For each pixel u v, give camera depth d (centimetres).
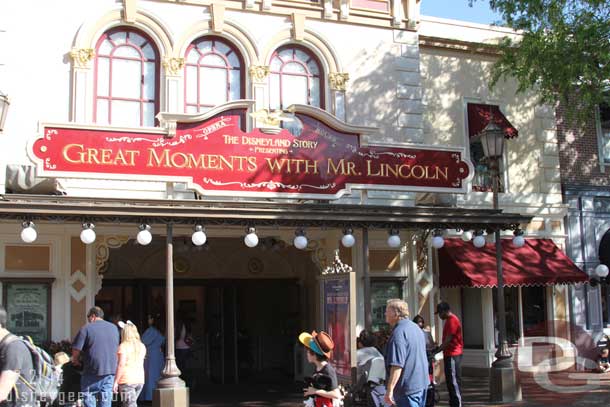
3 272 1338
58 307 1369
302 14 1614
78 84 1430
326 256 1575
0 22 1396
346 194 1366
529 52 1633
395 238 1347
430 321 1633
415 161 1420
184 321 1752
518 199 1850
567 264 1797
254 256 1878
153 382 1422
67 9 1448
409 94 1692
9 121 1379
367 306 1296
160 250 1802
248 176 1302
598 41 1608
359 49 1662
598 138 1994
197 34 1535
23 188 1223
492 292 1795
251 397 1488
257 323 1900
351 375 1008
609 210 1980
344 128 1373
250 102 1309
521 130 1894
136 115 1486
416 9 1720
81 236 1160
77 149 1207
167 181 1252
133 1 1484
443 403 1352
